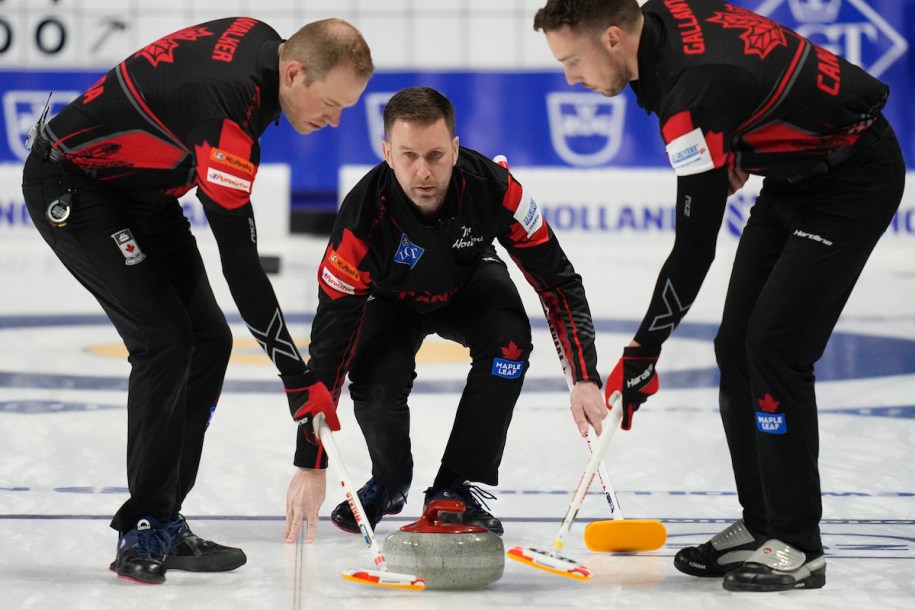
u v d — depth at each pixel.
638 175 39.31
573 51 9.07
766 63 9.02
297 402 9.66
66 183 10.02
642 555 10.95
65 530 11.59
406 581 9.06
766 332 9.59
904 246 38.97
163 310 10.01
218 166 9.16
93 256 10.00
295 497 10.58
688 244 8.98
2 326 25.70
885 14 38.53
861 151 9.56
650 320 9.23
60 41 40.06
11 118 40.03
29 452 14.96
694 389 19.38
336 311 11.08
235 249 9.36
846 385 19.52
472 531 9.66
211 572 10.16
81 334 24.73
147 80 9.59
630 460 14.84
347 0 40.22
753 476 10.25
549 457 15.00
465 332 11.66
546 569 9.16
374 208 10.82
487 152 40.00
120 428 16.36
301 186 40.31
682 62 8.84
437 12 40.12
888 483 13.51
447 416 17.41
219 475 13.95
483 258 12.32
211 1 40.38
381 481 11.82
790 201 9.88
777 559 9.67
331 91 9.30
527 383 20.20
